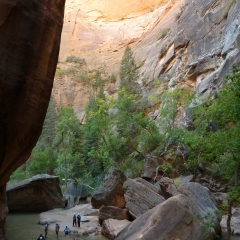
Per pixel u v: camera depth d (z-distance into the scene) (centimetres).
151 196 2289
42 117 1080
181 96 3997
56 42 1092
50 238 2095
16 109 901
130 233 1598
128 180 2509
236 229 2020
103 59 7744
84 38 8262
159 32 6781
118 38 8069
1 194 1878
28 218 2927
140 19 8362
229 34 3875
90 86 7112
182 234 1467
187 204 1627
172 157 3469
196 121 2828
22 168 5278
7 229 2377
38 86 1002
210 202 2048
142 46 7075
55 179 3531
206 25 4606
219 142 1484
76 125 5153
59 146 5294
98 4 8988
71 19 8588
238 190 1324
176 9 7094
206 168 3069
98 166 4581
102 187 2864
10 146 938
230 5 4238
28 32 915
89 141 4866
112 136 4084
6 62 846
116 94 6481
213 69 4000
